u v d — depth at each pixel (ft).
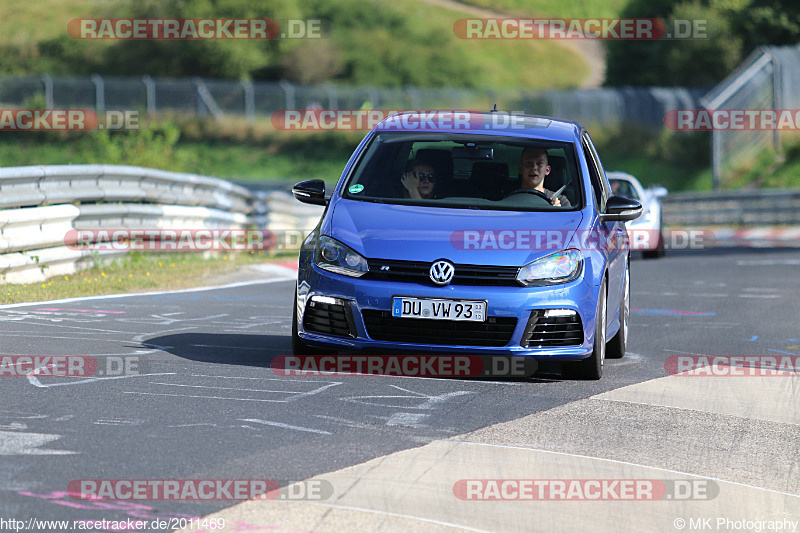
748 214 379.35
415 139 98.53
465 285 84.99
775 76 485.97
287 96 651.66
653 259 243.81
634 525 51.57
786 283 183.11
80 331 103.91
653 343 113.91
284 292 153.38
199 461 59.11
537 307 85.20
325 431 67.21
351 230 88.89
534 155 95.66
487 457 62.39
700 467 63.16
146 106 641.81
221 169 597.52
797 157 478.59
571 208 93.35
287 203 269.64
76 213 154.61
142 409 71.20
